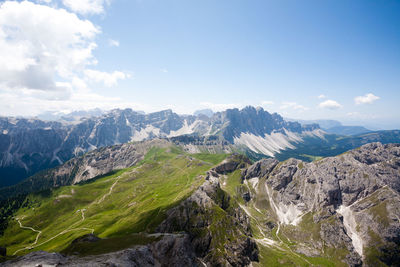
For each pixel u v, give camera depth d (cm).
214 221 17762
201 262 14162
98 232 19438
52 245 19550
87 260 8431
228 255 15825
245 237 17662
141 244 11625
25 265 7538
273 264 17825
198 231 16762
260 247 19725
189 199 19375
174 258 11475
